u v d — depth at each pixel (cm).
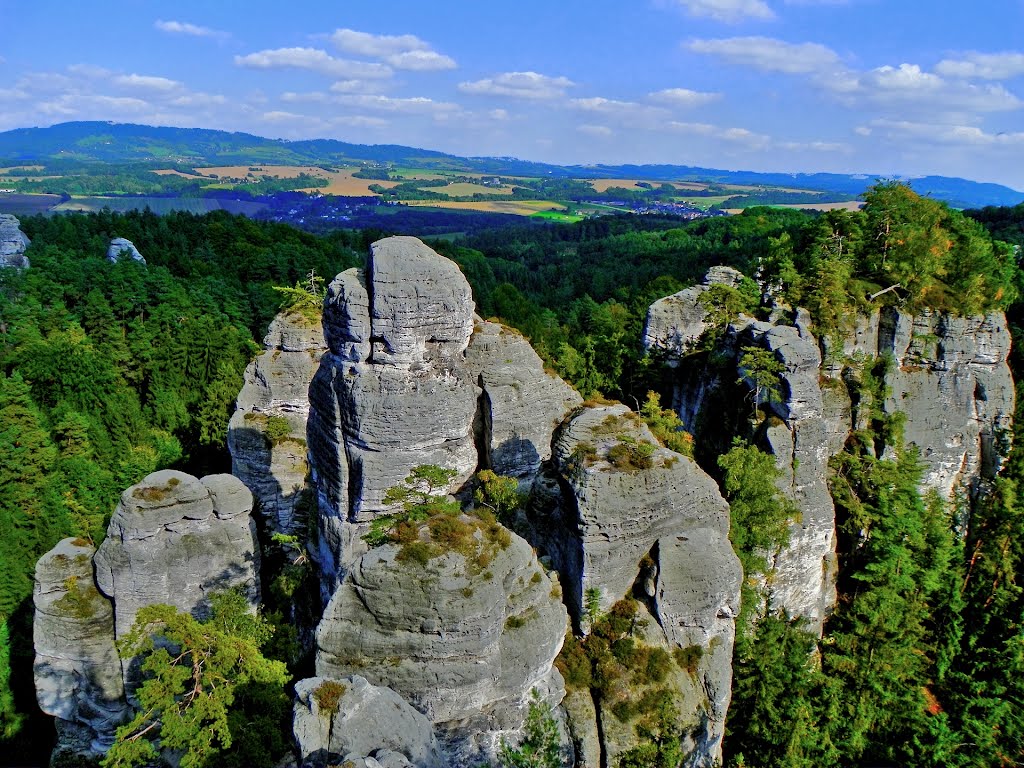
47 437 7044
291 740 3316
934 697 5481
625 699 3634
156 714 3941
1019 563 6103
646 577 3850
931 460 6506
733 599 3950
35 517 6244
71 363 8644
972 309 6419
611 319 10588
